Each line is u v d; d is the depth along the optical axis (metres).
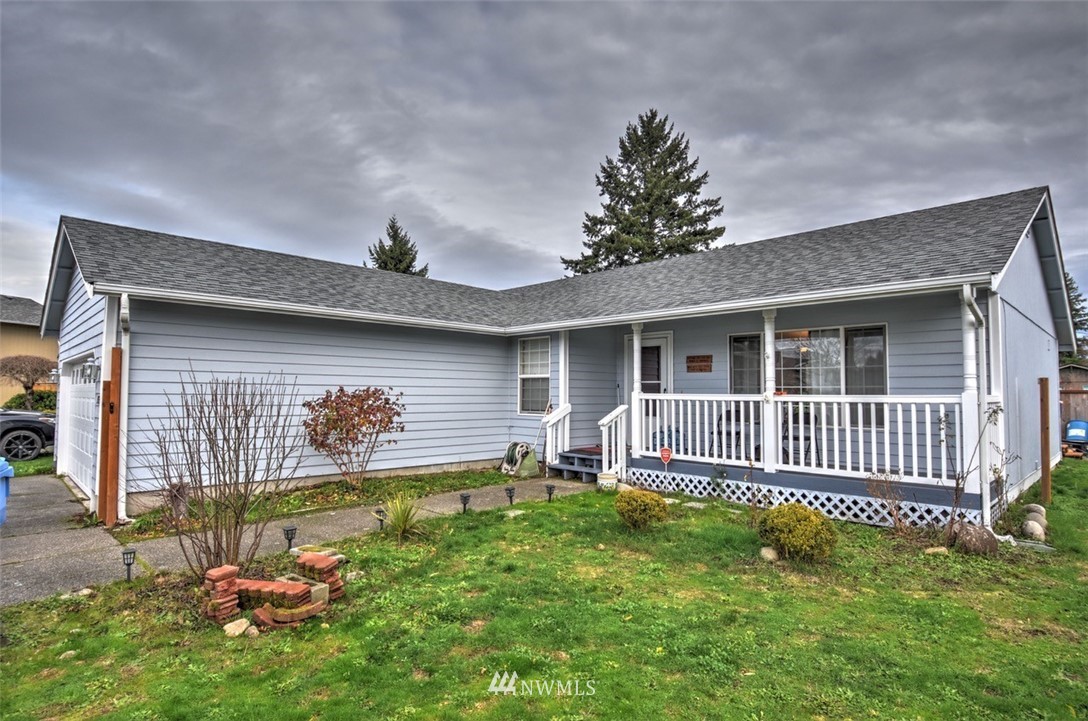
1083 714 2.89
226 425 5.21
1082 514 7.58
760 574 5.04
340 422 9.00
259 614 3.95
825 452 7.38
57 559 5.49
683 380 10.65
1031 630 3.91
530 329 11.05
